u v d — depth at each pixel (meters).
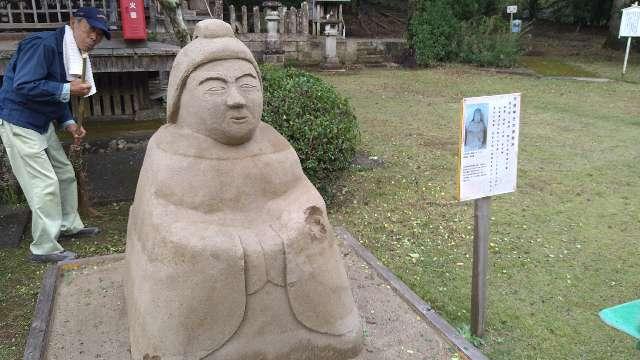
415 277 3.55
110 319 2.90
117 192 4.75
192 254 2.19
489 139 2.74
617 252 3.89
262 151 2.48
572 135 6.86
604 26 19.20
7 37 5.08
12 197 4.63
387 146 6.37
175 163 2.34
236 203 2.38
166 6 4.35
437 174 5.46
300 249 2.32
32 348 2.59
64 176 3.92
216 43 2.39
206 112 2.35
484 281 2.88
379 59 13.35
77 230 4.05
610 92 9.68
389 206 4.68
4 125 3.45
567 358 2.80
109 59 4.64
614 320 2.18
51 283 3.20
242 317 2.27
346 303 2.49
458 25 13.01
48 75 3.44
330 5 12.40
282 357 2.37
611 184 5.19
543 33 18.78
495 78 11.15
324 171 4.32
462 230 4.24
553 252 3.89
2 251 3.85
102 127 5.75
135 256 2.45
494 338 2.95
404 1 17.33
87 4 5.46
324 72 11.92
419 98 9.12
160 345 2.21
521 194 4.94
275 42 12.13
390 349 2.68
